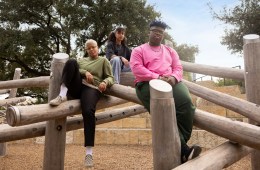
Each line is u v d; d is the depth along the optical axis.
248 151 3.00
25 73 21.61
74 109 3.63
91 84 3.82
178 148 2.36
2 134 3.78
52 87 3.88
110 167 5.78
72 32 19.72
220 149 2.71
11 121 3.02
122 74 5.01
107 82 3.81
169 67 2.99
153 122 2.35
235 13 14.04
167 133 2.31
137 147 8.15
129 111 5.09
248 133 2.52
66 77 3.59
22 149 8.09
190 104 2.65
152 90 2.38
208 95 4.02
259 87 4.27
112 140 8.66
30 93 21.02
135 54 3.01
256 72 4.30
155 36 3.01
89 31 19.95
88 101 3.63
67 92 3.80
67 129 4.30
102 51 20.70
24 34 17.45
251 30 13.59
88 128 3.58
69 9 18.72
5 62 20.86
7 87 5.52
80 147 8.23
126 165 5.96
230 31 14.52
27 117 3.07
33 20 19.53
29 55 20.45
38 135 4.07
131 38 19.48
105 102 4.09
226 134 2.65
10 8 18.62
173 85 2.74
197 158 2.41
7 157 6.94
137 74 2.91
